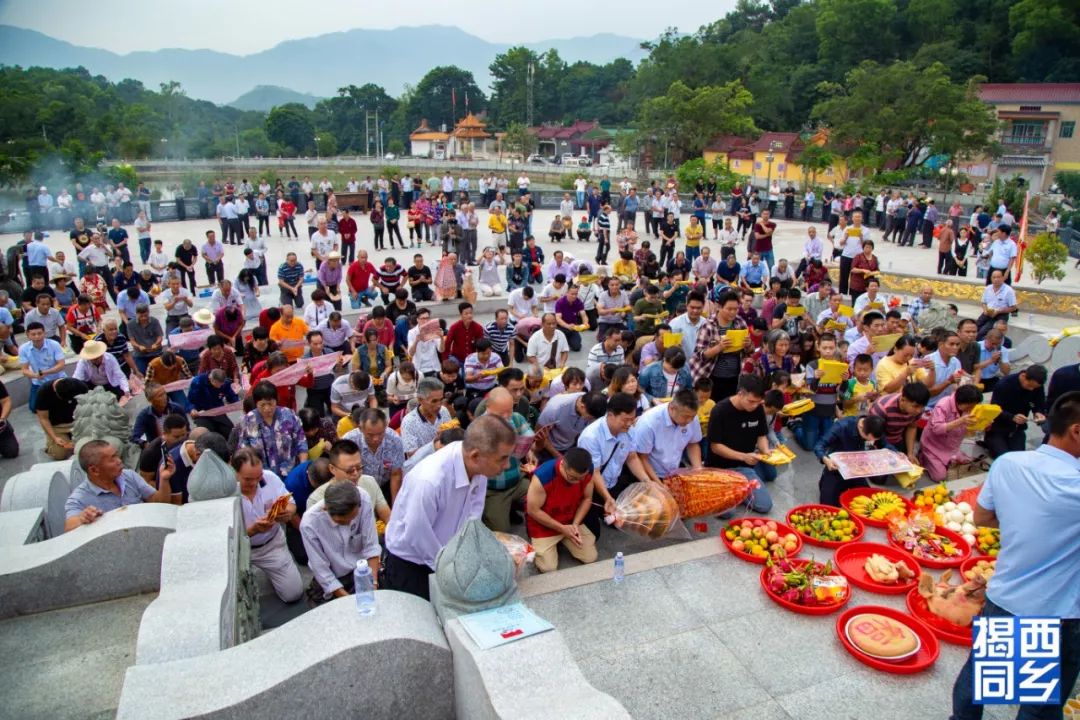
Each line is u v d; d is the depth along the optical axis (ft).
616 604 19.44
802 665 17.17
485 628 12.51
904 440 28.81
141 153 265.13
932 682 16.65
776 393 26.53
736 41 277.85
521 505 24.29
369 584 14.79
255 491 21.34
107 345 39.55
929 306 46.44
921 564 21.48
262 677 11.82
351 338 40.57
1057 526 12.96
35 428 36.94
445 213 85.10
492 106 404.98
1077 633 13.51
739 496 23.58
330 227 82.43
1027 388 29.58
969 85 173.99
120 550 18.19
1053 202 154.92
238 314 43.68
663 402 29.73
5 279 53.26
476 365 34.53
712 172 138.31
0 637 16.98
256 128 415.23
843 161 172.55
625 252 57.52
